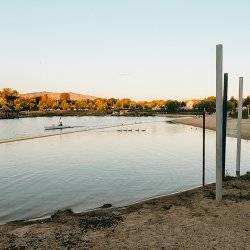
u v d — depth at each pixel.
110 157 32.91
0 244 9.22
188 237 9.21
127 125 96.19
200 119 115.56
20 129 80.50
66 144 47.00
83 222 11.04
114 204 15.59
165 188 18.94
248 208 11.68
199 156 33.06
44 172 24.89
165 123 105.38
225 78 16.08
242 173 22.53
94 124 103.38
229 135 52.19
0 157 33.94
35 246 8.98
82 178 22.27
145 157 32.59
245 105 146.88
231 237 9.12
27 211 14.64
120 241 9.13
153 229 9.99
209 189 15.41
